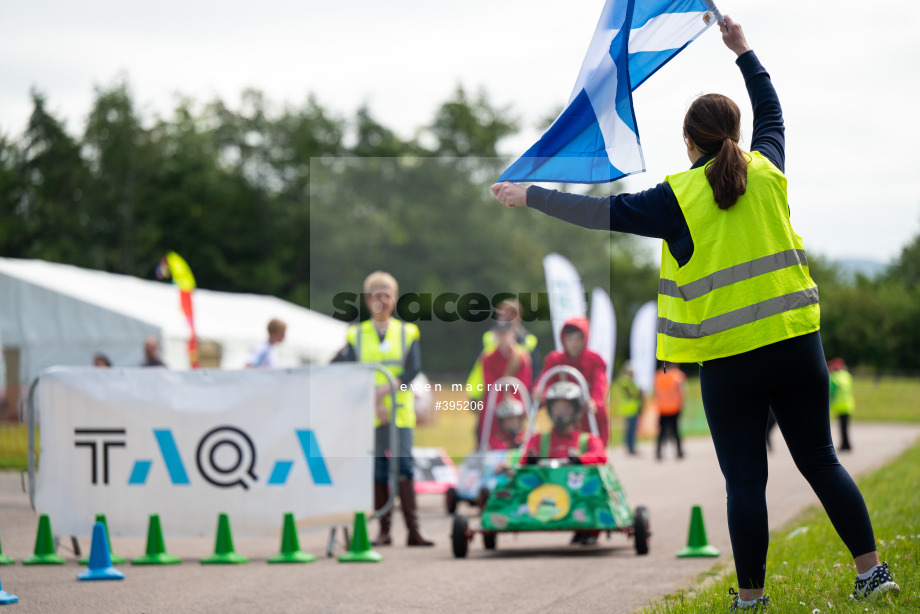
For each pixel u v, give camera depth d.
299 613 20.80
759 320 15.48
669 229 15.91
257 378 30.94
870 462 64.50
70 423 31.20
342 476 30.72
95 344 86.75
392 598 22.56
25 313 87.50
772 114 17.41
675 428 81.38
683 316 15.98
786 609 15.32
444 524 40.44
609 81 17.77
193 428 30.97
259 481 30.77
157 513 30.72
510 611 20.73
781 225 15.84
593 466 29.84
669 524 36.75
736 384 15.75
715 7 18.06
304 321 107.56
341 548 32.47
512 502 29.73
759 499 15.80
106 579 25.48
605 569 26.50
